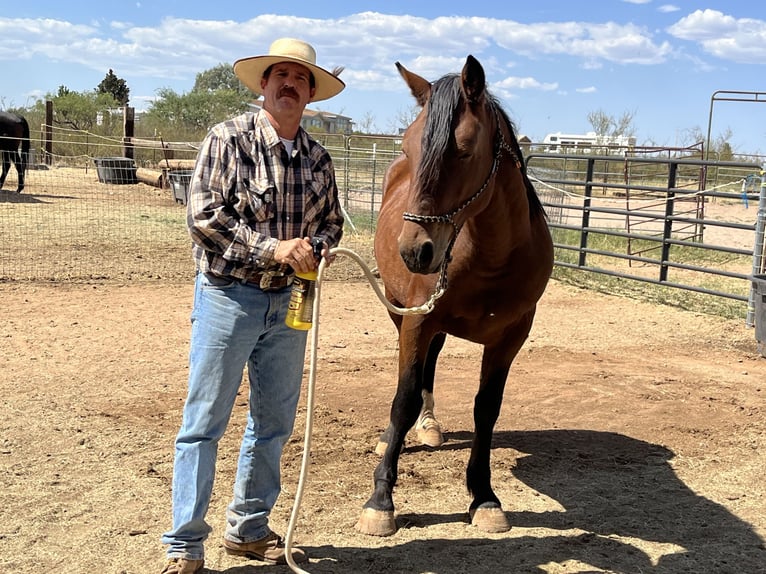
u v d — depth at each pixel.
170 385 5.37
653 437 4.85
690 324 8.12
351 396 5.34
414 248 2.74
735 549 3.43
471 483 3.66
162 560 3.10
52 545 3.19
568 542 3.42
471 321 3.46
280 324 2.87
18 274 8.74
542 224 3.55
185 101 45.09
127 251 10.52
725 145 27.33
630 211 9.44
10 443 4.23
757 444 4.77
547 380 5.97
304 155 2.85
